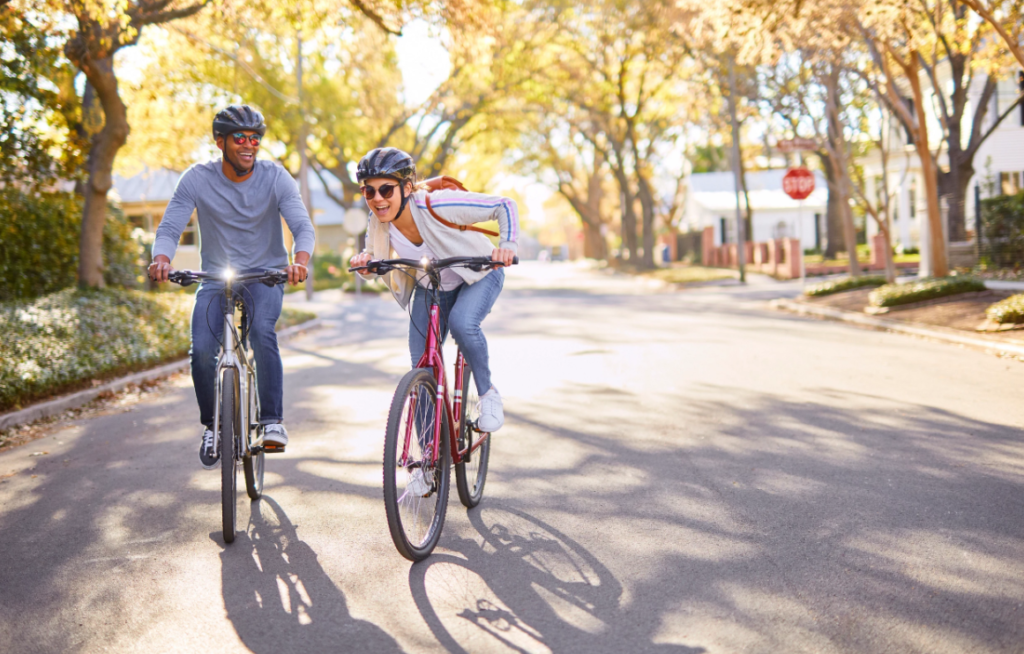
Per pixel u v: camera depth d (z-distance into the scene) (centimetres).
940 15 1421
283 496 529
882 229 1900
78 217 1684
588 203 6625
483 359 457
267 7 1302
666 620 337
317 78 2895
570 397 834
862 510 466
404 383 401
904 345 1148
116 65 1977
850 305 1650
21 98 1282
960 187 2545
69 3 1096
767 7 1265
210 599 372
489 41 1452
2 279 1545
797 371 946
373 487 545
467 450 473
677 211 7188
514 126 3903
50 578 404
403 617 347
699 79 3048
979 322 1216
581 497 506
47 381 872
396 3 1245
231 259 503
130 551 438
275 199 502
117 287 1770
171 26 1508
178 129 2475
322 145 3450
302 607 360
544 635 327
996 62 1684
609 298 2394
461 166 5166
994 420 676
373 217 446
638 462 584
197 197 490
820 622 331
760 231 5438
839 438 635
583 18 3219
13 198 1547
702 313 1769
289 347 1399
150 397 955
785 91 1995
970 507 465
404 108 3478
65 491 562
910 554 399
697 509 477
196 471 605
